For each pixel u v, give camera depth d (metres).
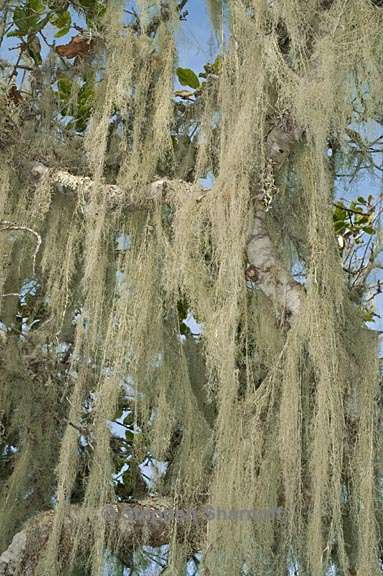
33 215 3.21
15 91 3.61
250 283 3.13
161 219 3.10
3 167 3.30
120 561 3.10
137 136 3.22
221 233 2.80
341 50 2.85
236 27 2.94
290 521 2.59
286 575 2.69
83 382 3.08
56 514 2.77
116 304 3.17
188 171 3.49
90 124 3.32
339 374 2.78
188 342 3.43
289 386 2.67
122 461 3.71
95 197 3.10
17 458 3.43
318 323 2.71
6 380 3.42
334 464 2.60
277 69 2.78
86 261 3.03
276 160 3.04
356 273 3.80
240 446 2.67
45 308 3.76
